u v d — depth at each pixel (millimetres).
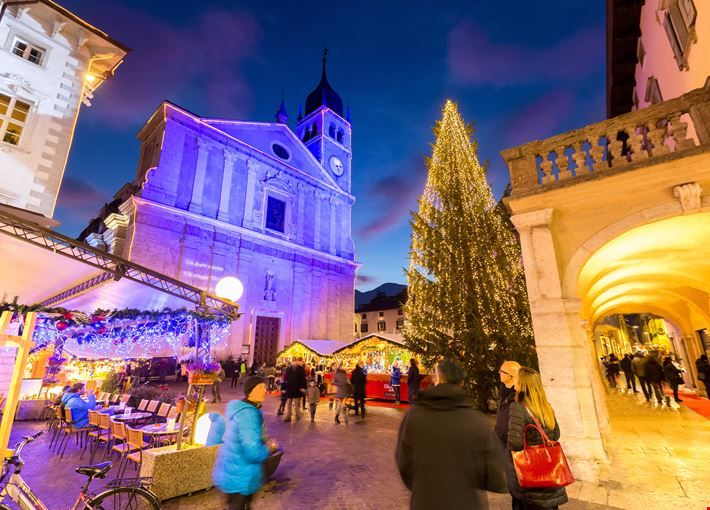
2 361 10328
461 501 1976
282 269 29219
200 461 5117
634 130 6086
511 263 11000
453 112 13266
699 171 5367
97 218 29391
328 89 44438
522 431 2979
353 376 11391
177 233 23578
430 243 11789
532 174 6801
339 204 35969
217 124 27688
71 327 7941
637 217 5770
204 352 7246
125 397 9805
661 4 8609
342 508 4504
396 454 2344
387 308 55719
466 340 10273
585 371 5648
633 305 15969
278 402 14195
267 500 4734
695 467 5543
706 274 9570
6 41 12109
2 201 11055
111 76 15023
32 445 7566
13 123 11859
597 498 4547
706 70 7074
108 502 4586
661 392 11367
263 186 29469
